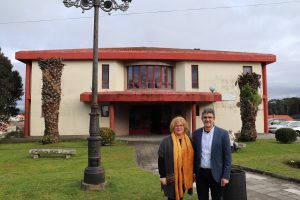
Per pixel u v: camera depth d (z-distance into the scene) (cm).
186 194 706
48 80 1906
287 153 1496
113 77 2522
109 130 1844
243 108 1997
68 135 2498
